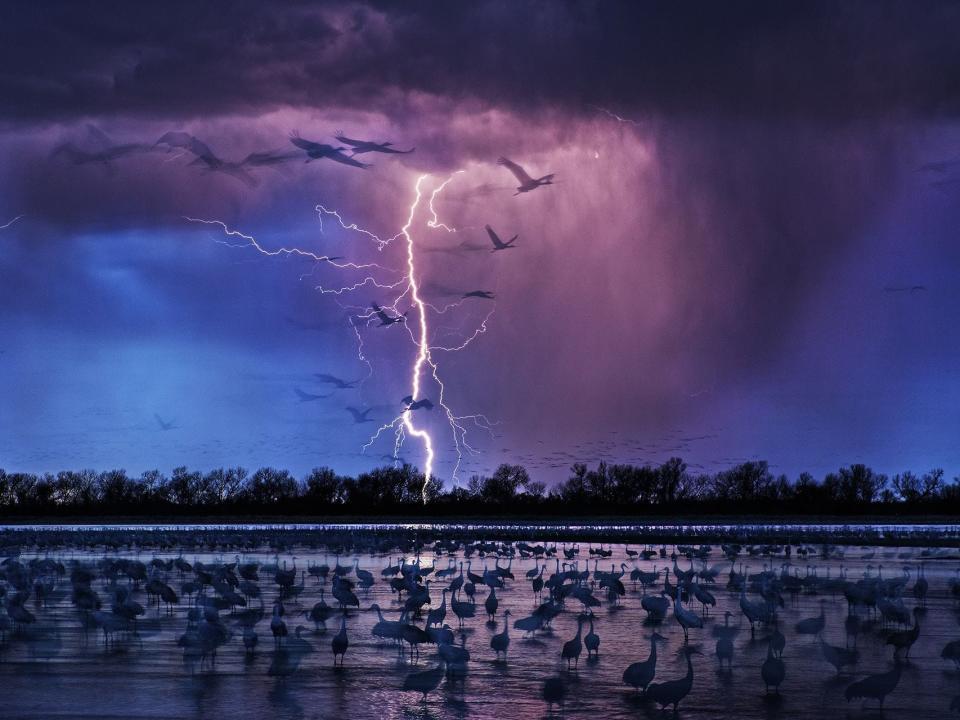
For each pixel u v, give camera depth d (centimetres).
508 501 18400
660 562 7412
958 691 2648
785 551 8225
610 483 18450
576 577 4881
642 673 2503
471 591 4294
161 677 2830
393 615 4138
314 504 18738
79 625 3847
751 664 3022
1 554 8006
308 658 3123
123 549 9581
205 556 8306
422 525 15875
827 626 3803
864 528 13612
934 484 17875
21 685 2725
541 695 2577
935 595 4906
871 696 2361
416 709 2466
